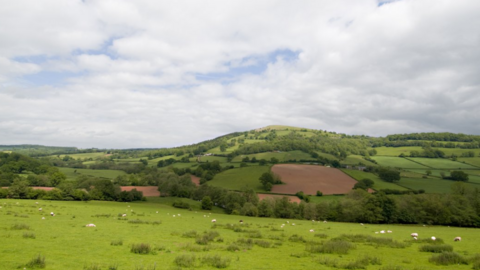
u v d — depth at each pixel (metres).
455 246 34.72
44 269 17.81
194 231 37.00
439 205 82.19
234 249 27.50
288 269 21.12
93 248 24.81
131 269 18.78
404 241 38.59
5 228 32.34
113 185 106.62
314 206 93.44
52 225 38.06
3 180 105.88
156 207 93.12
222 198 110.62
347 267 22.02
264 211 95.12
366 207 85.31
